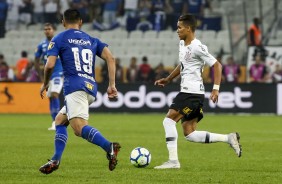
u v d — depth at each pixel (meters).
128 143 47.88
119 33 105.19
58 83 58.56
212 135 33.75
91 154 40.00
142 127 63.22
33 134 54.50
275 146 46.97
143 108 84.50
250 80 90.88
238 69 89.75
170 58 102.00
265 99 83.56
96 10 106.19
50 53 28.56
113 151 27.55
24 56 92.44
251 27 95.06
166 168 33.09
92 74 28.92
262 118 77.38
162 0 105.00
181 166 34.47
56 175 29.89
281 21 101.25
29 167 33.00
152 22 105.00
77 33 29.12
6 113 85.25
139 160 33.16
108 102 84.94
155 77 90.88
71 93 28.27
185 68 32.81
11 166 33.38
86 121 28.48
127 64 102.38
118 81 87.50
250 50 94.50
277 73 91.69
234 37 101.56
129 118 76.00
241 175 30.84
